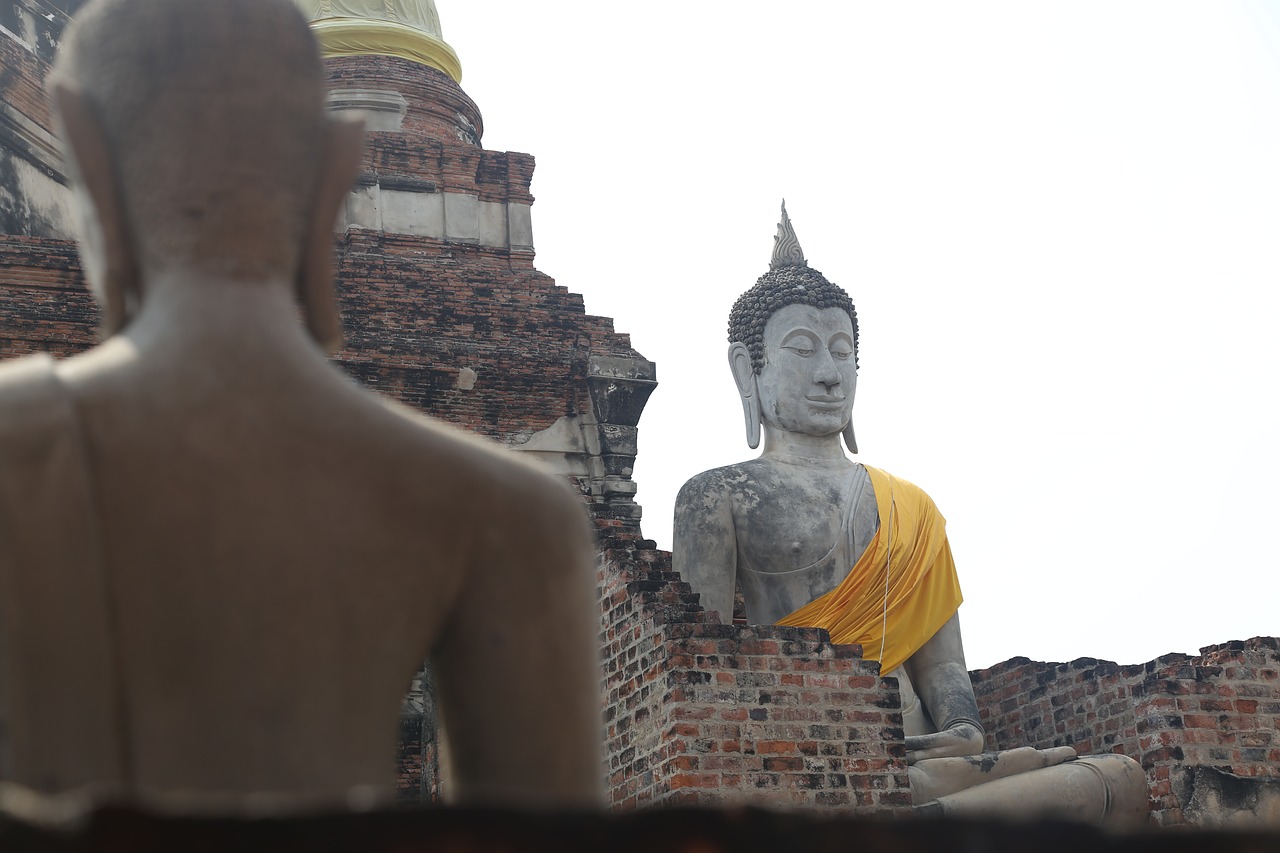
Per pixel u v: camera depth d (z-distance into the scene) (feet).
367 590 7.70
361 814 5.82
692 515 41.14
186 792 7.17
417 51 66.69
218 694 7.30
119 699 7.22
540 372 55.31
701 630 32.91
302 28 8.54
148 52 8.16
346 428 7.82
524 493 8.13
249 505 7.50
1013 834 6.22
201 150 8.09
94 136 8.16
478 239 60.34
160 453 7.44
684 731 32.01
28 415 7.18
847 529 41.27
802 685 33.14
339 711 7.53
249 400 7.67
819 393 43.37
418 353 54.19
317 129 8.52
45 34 64.44
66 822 5.53
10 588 7.02
